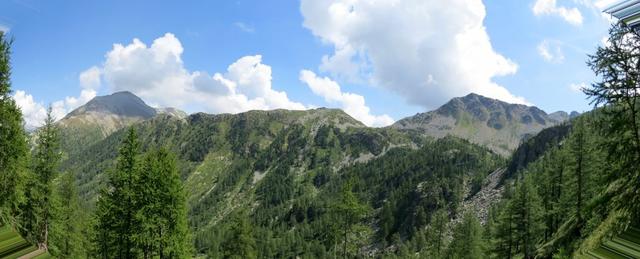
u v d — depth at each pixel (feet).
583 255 44.98
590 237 48.91
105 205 96.43
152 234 95.55
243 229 159.53
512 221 139.54
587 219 77.25
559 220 136.77
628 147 45.03
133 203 94.99
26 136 76.02
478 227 244.01
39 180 95.20
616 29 41.39
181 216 97.50
